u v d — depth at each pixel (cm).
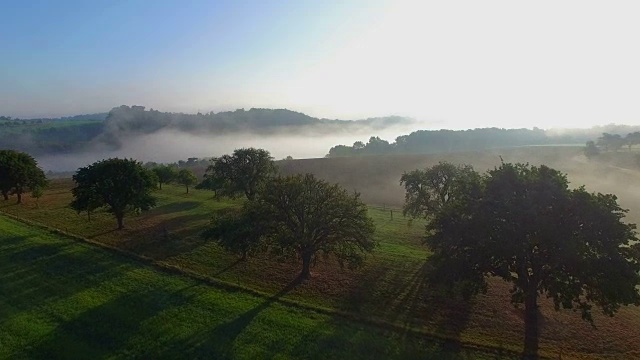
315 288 4194
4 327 3450
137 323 3484
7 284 4300
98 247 5484
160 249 5400
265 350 3089
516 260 3288
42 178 8612
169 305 3803
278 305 3809
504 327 3412
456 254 3453
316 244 4456
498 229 3281
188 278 4450
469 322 3500
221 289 4169
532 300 3347
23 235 5944
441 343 3186
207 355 3034
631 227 3172
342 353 3053
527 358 2991
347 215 4381
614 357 3014
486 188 3519
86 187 6172
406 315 3625
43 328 3425
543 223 3123
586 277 3061
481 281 3381
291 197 4431
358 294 4056
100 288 4191
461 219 3481
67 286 4244
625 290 2925
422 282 4312
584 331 3366
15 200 8712
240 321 3503
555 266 3203
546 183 3341
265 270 4681
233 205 8300
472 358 2994
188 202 8700
